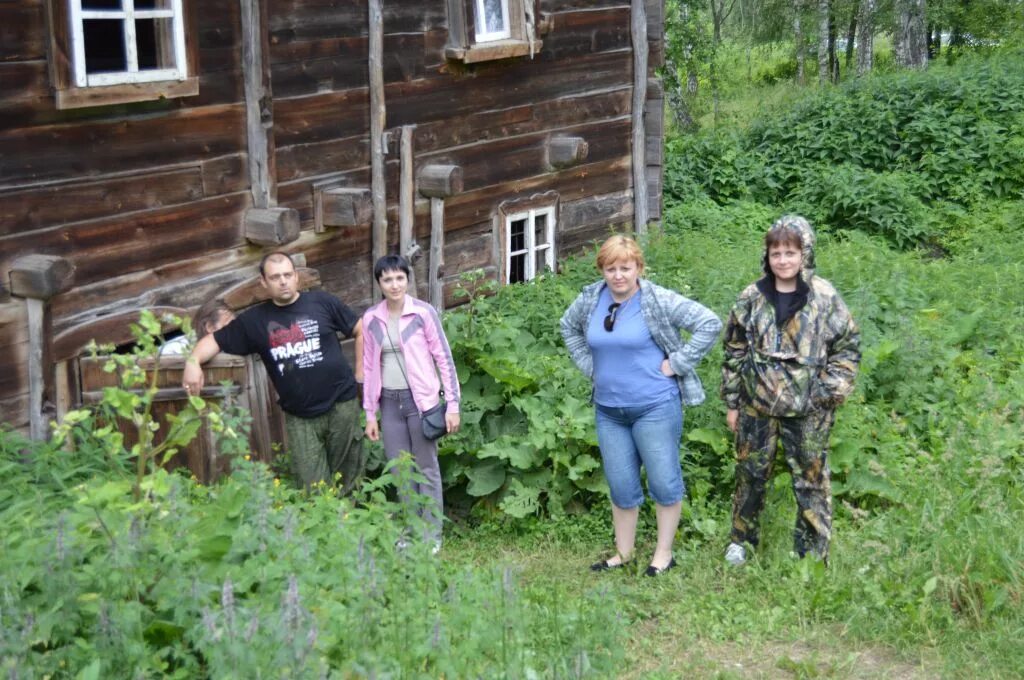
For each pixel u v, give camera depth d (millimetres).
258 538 4059
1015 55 20719
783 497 5676
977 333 8430
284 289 5566
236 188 6875
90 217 5996
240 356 5953
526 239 9734
